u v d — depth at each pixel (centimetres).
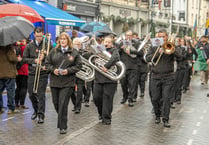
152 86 1043
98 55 1034
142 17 4169
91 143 849
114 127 1006
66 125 926
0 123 1025
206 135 944
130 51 1309
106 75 1019
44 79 1030
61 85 920
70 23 2195
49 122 1043
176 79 1402
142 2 4166
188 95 1658
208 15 6912
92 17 3203
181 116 1176
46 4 2469
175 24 5344
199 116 1178
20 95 1225
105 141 869
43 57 1028
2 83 1156
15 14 1407
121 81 1348
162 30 1036
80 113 1185
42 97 1030
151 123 1063
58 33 2603
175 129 1000
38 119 1041
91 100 1434
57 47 935
